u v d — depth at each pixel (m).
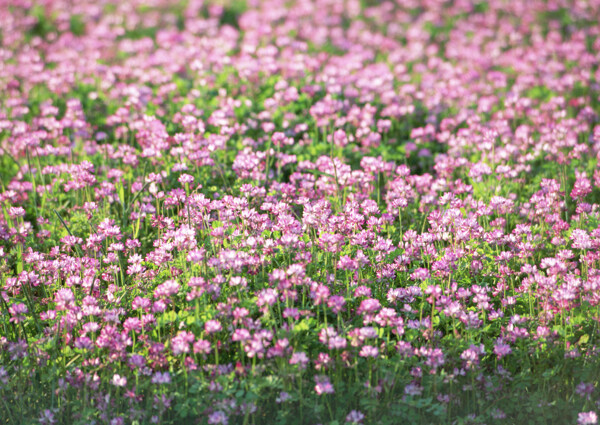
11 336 7.53
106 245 8.74
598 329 7.25
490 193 10.40
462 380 6.92
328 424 6.46
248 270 7.83
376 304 6.88
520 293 7.91
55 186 10.42
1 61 15.54
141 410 6.45
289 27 18.44
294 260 7.85
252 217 8.30
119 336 6.82
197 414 6.44
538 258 8.88
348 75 14.31
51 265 8.07
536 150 11.58
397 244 9.19
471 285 8.16
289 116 12.30
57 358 6.96
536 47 17.28
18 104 13.11
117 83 14.33
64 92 13.87
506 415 6.82
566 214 9.61
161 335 7.43
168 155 10.79
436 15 20.77
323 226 8.39
